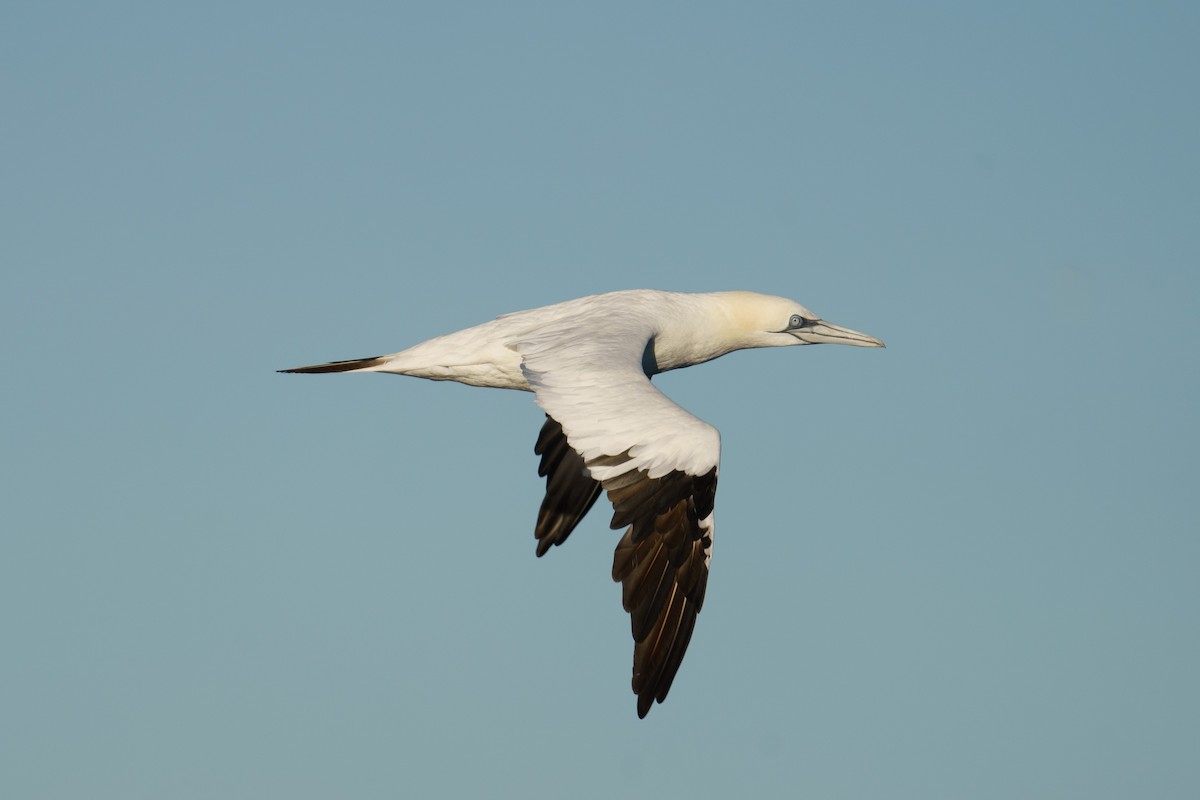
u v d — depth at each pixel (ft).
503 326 65.62
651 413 51.08
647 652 49.78
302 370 66.69
